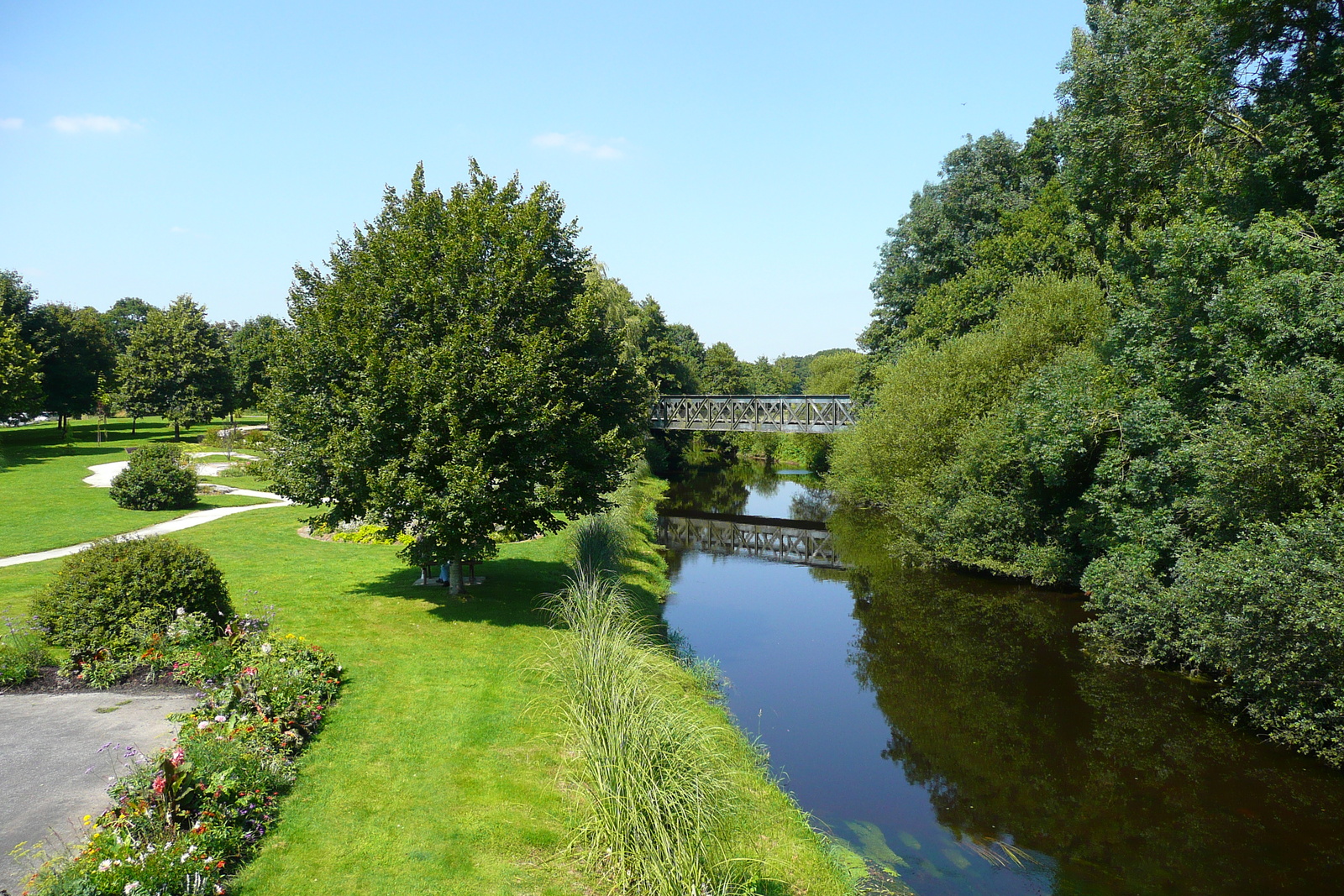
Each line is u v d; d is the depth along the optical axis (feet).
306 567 56.49
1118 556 56.13
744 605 70.74
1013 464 75.20
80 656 33.09
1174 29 55.93
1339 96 47.50
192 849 19.10
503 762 28.45
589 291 49.08
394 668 36.94
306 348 42.70
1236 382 44.21
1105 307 77.66
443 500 38.63
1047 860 31.01
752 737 41.09
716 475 199.41
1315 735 38.65
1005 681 51.49
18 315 144.46
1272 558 37.40
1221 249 48.19
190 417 160.15
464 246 42.91
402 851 22.29
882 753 40.57
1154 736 42.93
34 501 79.25
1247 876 30.01
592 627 34.94
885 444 94.32
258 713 27.58
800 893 24.40
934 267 126.31
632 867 21.06
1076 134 63.10
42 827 20.92
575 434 43.60
